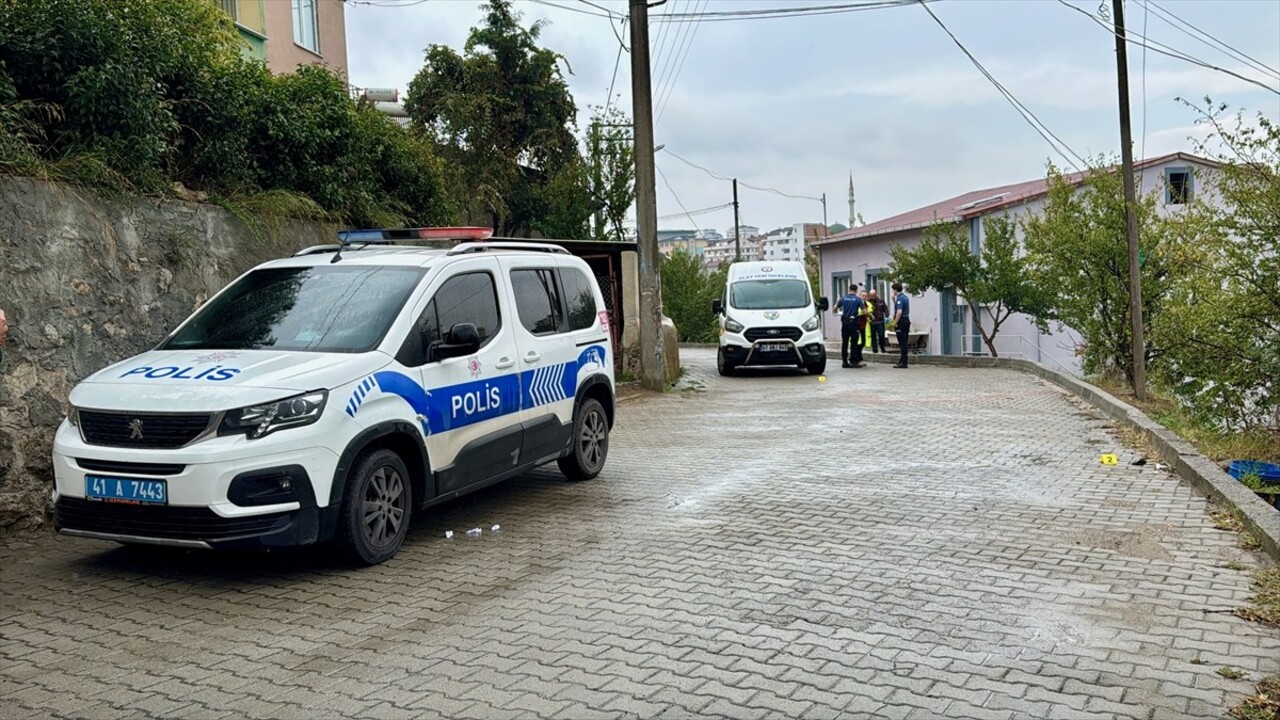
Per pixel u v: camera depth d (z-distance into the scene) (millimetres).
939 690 4383
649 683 4496
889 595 5738
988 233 23688
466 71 26625
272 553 6781
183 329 7199
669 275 45281
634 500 8461
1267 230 11406
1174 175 24438
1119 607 5465
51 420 7633
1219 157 11656
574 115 28000
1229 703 4223
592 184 27344
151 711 4293
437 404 6934
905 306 22938
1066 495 8398
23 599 5840
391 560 6617
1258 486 9203
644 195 17750
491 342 7660
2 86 7930
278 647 5027
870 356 26359
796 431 12664
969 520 7547
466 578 6191
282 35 21188
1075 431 12148
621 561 6531
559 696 4367
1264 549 6523
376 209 12992
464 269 7578
